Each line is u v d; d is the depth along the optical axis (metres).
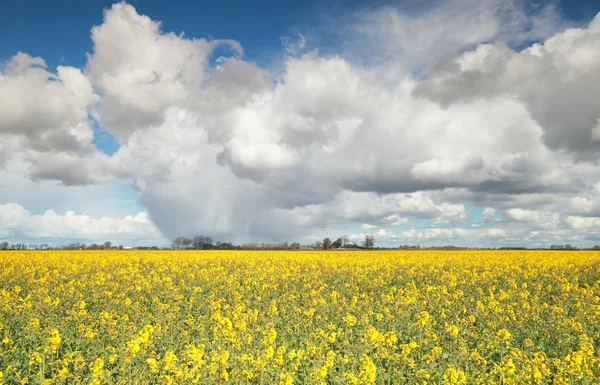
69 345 11.96
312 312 14.63
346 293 22.34
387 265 35.69
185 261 41.25
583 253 58.91
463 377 8.98
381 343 10.89
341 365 10.24
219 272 29.52
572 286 21.77
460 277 27.53
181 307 18.39
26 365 10.51
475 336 13.26
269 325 13.58
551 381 9.90
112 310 16.03
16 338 12.77
